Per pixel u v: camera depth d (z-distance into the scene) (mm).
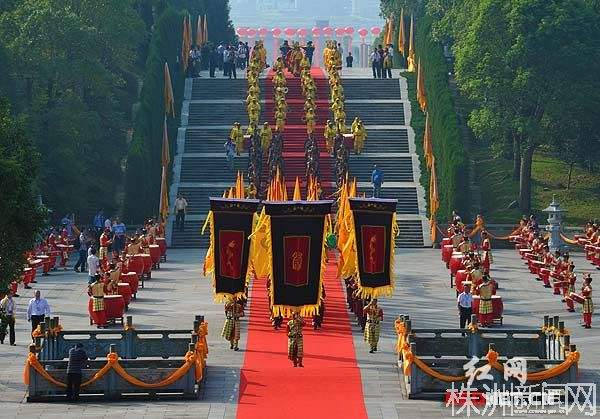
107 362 91188
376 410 86875
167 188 182625
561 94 182625
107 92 196375
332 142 198375
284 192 130000
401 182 192625
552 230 169750
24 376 92250
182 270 154375
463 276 132500
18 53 187875
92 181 196625
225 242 110062
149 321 119688
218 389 93562
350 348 108500
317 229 105812
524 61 182000
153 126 192500
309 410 86812
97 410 87562
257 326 118500
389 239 112375
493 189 196500
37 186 171875
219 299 109688
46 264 151375
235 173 195125
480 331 100000
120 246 165000
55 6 195125
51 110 186875
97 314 116250
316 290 106000
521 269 156125
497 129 188125
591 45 183000
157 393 91062
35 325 110938
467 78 187625
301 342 100812
